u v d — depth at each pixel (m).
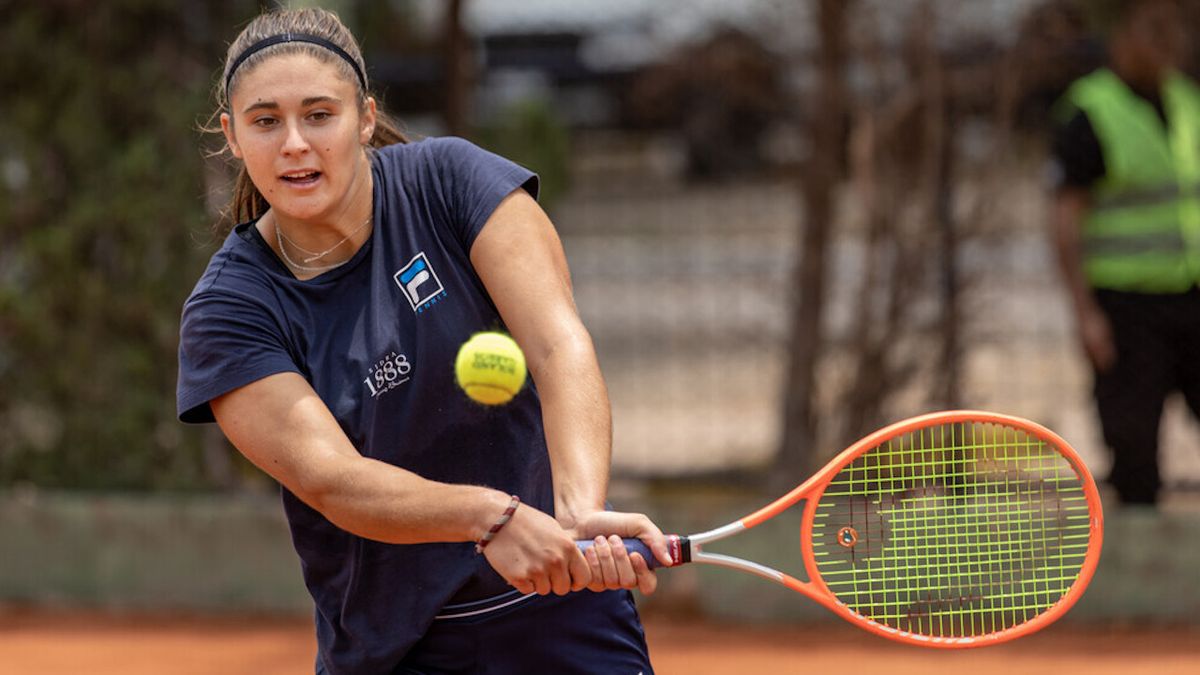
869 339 26.23
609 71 38.97
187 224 24.50
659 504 21.95
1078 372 28.58
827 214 26.89
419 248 8.55
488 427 8.70
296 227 8.45
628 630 9.38
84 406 24.81
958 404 26.12
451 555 8.80
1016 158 26.14
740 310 31.81
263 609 22.73
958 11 26.14
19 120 24.66
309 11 8.39
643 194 33.56
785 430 26.80
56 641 21.27
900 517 11.24
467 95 26.95
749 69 28.08
